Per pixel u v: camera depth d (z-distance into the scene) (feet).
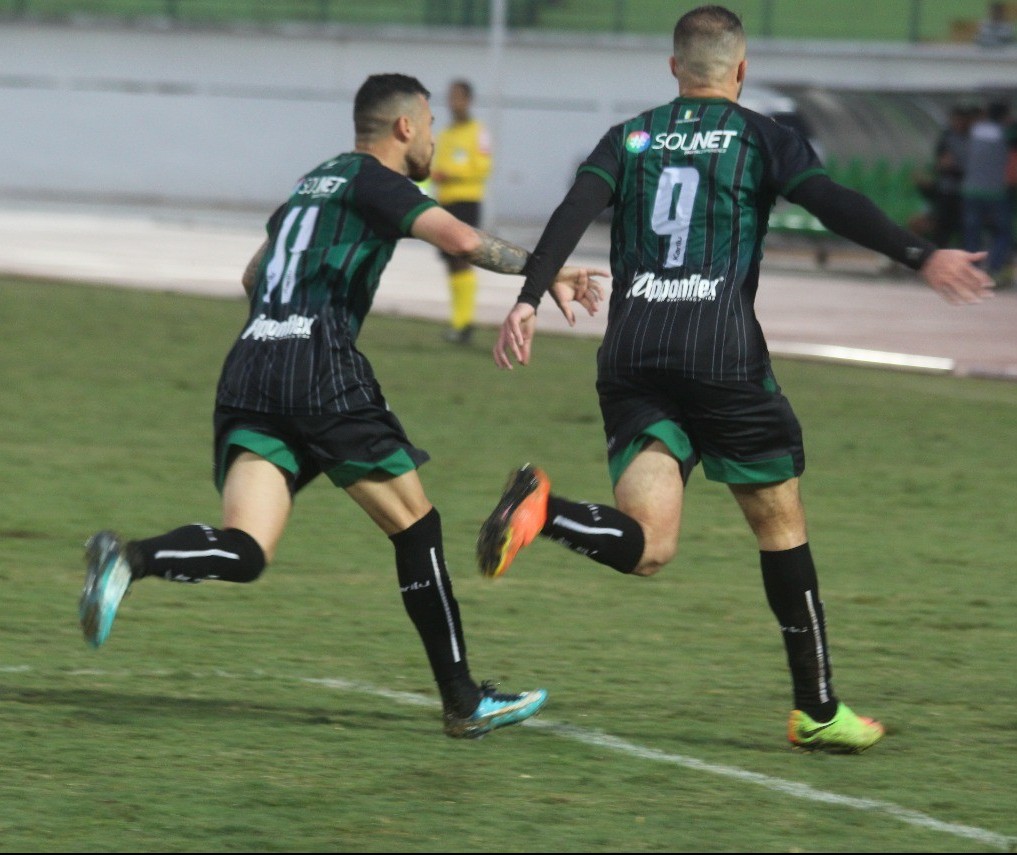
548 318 214.07
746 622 77.15
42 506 97.91
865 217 51.75
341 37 435.94
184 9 463.42
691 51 56.08
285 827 47.34
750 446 54.54
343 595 80.33
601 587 83.76
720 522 100.12
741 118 54.75
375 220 53.52
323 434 53.26
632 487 54.49
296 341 53.31
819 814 49.90
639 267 55.31
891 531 98.84
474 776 53.01
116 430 124.47
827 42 432.25
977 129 253.24
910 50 419.74
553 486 108.17
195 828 47.06
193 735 56.85
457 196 178.50
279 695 62.80
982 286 50.44
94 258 267.18
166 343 171.53
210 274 249.14
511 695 57.26
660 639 73.61
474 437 125.80
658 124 55.57
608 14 452.35
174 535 51.03
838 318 217.97
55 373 150.20
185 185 442.91
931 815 50.06
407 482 54.95
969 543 95.86
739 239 54.44
